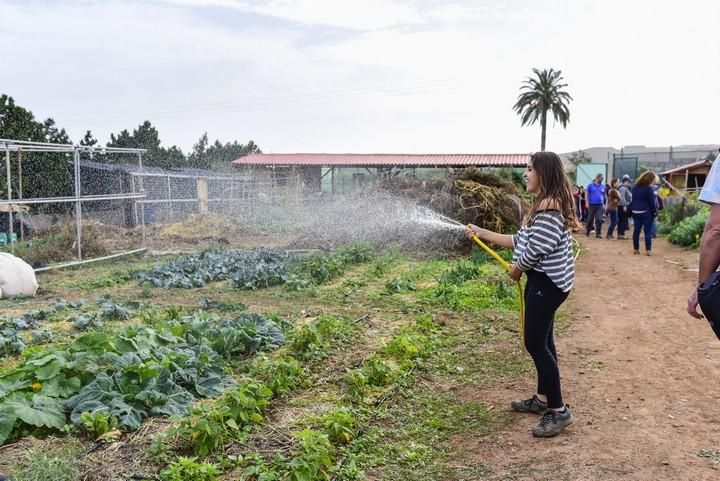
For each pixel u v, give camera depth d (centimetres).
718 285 319
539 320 447
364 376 541
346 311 869
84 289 1120
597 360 647
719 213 319
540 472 398
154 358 529
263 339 652
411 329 740
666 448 430
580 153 7594
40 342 699
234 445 418
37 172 2103
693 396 532
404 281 1065
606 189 2472
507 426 475
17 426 431
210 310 885
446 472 403
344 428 436
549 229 434
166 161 3578
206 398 506
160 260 1570
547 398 461
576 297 1009
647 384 566
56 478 360
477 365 627
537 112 7344
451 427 475
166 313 807
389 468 407
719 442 439
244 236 2280
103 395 462
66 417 450
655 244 1823
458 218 1502
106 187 2361
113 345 533
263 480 368
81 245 1580
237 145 4772
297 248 1667
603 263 1415
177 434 418
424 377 585
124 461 393
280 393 516
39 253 1472
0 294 1023
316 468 376
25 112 2066
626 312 886
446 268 1222
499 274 1138
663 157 5684
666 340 722
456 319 821
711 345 692
